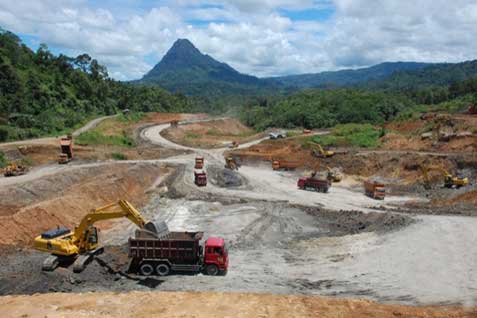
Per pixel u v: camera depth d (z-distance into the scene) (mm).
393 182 64250
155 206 48688
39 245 27812
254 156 83500
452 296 22984
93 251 28859
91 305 21391
